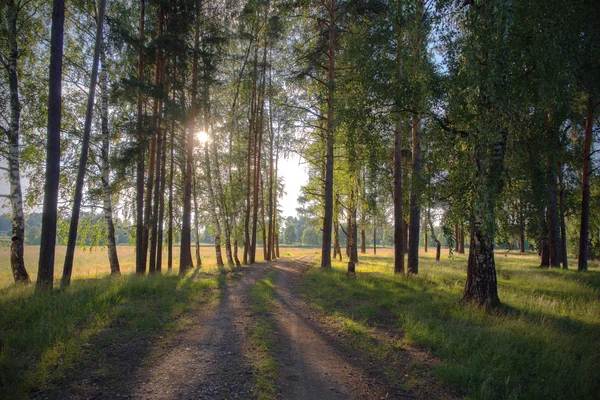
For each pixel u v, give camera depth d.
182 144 17.34
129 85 12.25
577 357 5.27
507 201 8.58
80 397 3.78
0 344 4.52
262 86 22.53
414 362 5.07
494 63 6.46
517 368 4.75
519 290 10.86
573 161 17.03
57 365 4.42
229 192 25.64
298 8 15.62
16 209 11.45
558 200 20.73
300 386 4.31
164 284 10.06
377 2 13.25
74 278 12.95
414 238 14.10
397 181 14.73
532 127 7.83
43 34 13.62
